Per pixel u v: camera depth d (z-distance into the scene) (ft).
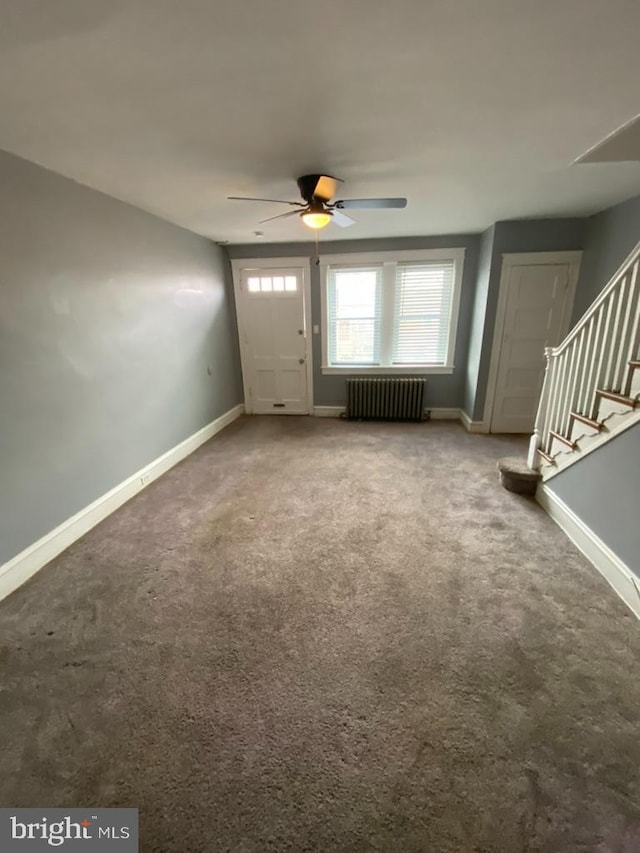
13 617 6.63
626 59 4.62
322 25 3.98
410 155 7.47
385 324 16.92
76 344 8.78
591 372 8.07
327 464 12.89
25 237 7.45
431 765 4.39
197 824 3.93
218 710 5.04
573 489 8.68
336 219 9.84
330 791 4.17
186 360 13.80
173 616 6.61
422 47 4.35
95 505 9.45
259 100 5.43
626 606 6.68
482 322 14.78
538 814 3.95
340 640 6.07
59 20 3.80
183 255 13.38
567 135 6.72
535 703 5.06
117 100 5.36
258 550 8.36
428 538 8.71
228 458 13.57
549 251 13.51
